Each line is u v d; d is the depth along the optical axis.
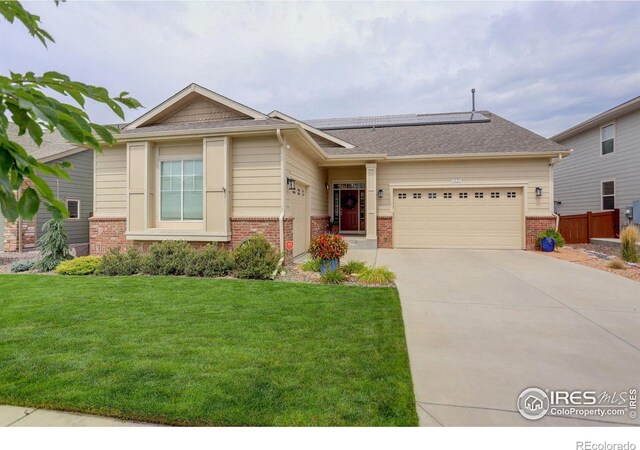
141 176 9.24
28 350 3.57
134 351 3.55
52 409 2.60
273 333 4.09
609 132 15.30
